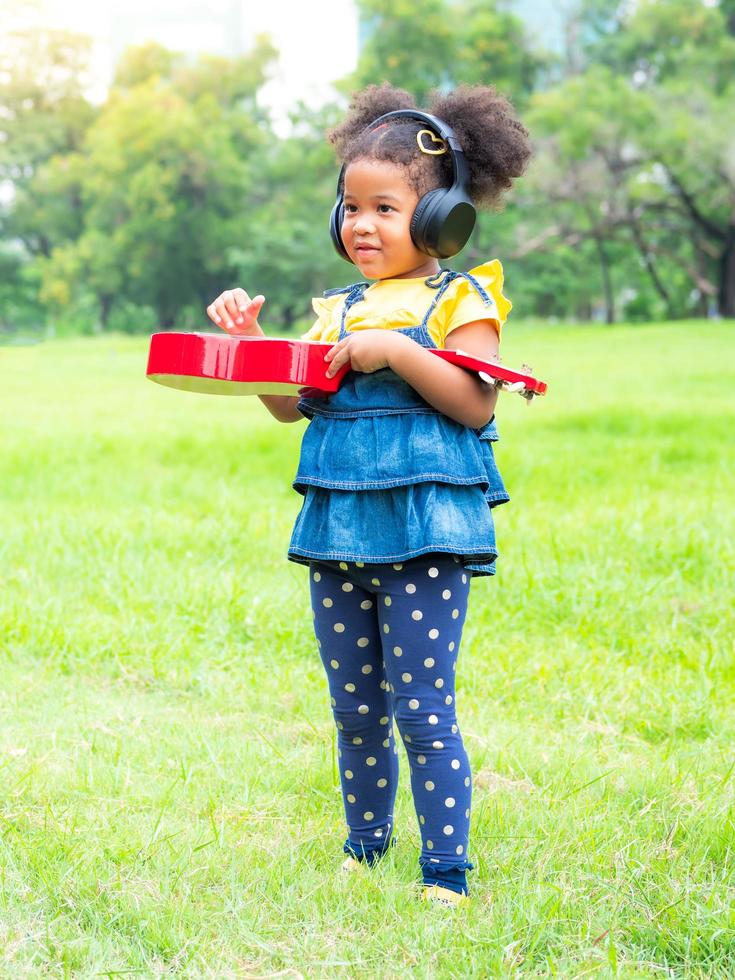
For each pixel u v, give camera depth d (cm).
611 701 359
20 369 2134
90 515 625
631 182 4262
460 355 221
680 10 4709
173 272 5091
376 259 236
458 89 247
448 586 227
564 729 335
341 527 225
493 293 236
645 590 476
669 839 254
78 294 5603
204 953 208
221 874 237
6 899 224
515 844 252
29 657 394
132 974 200
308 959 206
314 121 5169
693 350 2341
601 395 1416
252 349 224
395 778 248
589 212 4244
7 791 278
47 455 889
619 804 277
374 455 224
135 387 1692
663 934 213
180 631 419
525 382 220
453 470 223
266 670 382
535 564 507
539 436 1018
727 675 379
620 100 3981
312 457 231
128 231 4916
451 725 230
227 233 4928
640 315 5506
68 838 250
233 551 543
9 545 544
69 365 2266
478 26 4775
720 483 754
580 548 540
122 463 863
